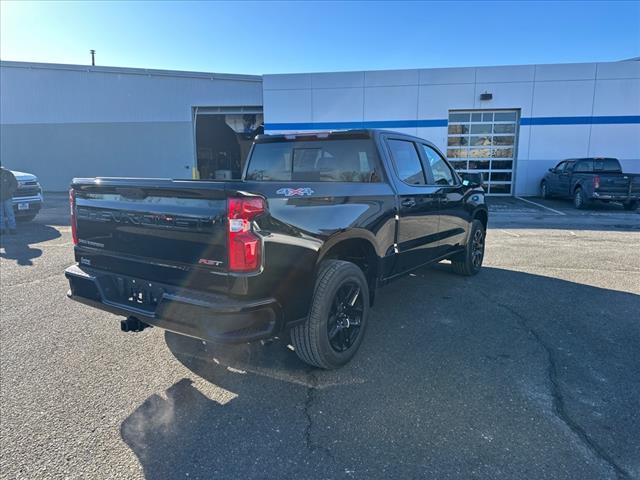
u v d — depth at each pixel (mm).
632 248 8461
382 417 2836
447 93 19297
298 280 2986
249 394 3123
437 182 5250
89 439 2611
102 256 3354
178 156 22984
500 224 11906
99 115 22891
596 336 4137
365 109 19703
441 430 2695
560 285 5844
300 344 3271
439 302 5133
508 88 18984
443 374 3404
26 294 5355
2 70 22688
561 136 19047
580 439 2604
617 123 18656
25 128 23203
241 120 24391
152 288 2994
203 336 2691
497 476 2299
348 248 3703
